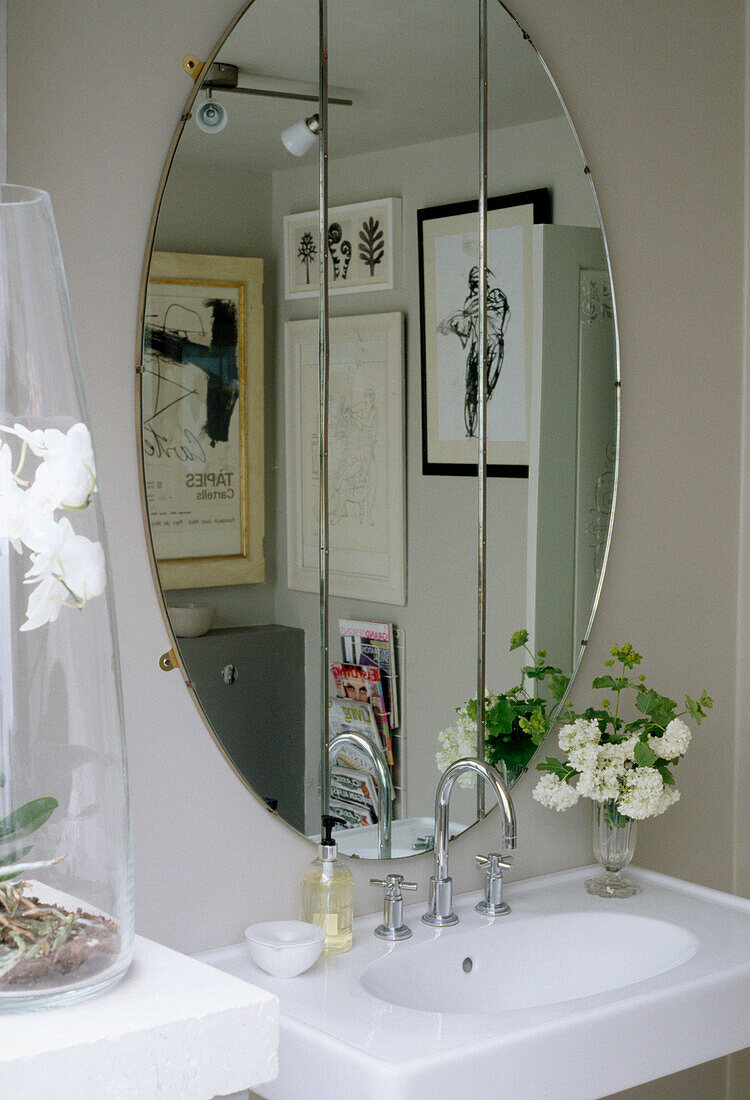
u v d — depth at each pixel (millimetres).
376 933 1715
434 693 1825
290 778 1669
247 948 1642
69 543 859
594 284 2029
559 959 1811
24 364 854
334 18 1664
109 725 881
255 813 1650
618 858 1930
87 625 869
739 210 2293
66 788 853
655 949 1785
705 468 2252
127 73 1496
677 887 1985
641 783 1854
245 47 1582
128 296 1509
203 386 1562
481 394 1866
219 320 1571
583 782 1858
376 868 1790
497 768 1923
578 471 2020
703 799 2289
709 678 2285
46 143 1434
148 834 1554
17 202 858
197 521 1564
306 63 1637
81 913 878
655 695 1939
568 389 1999
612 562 2105
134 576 1526
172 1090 846
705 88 2215
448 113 1801
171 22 1531
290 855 1690
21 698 835
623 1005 1478
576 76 2002
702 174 2219
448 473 1826
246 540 1607
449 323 1817
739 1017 1609
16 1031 814
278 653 1646
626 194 2090
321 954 1638
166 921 1578
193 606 1566
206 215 1555
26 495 843
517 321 1915
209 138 1556
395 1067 1278
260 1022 893
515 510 1924
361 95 1697
